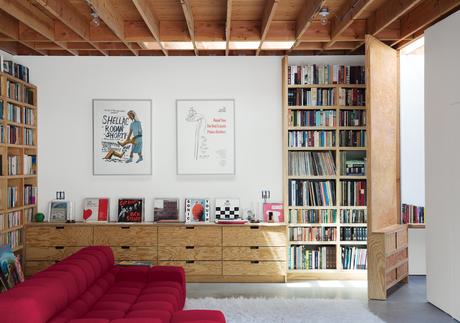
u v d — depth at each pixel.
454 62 5.14
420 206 7.05
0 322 2.99
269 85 7.45
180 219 7.39
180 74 7.45
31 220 7.24
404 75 7.16
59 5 5.43
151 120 7.42
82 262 4.46
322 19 5.67
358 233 7.20
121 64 7.44
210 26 6.56
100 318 3.68
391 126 6.70
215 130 7.43
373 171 6.14
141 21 6.54
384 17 5.87
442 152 5.42
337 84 7.30
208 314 3.90
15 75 6.83
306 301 5.88
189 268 6.98
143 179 7.43
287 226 7.09
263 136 7.44
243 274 6.97
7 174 6.45
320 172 7.29
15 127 6.71
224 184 7.43
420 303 5.80
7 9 5.15
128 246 7.00
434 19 5.60
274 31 6.62
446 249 5.34
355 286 6.76
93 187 7.42
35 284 3.51
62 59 7.41
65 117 7.42
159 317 3.73
